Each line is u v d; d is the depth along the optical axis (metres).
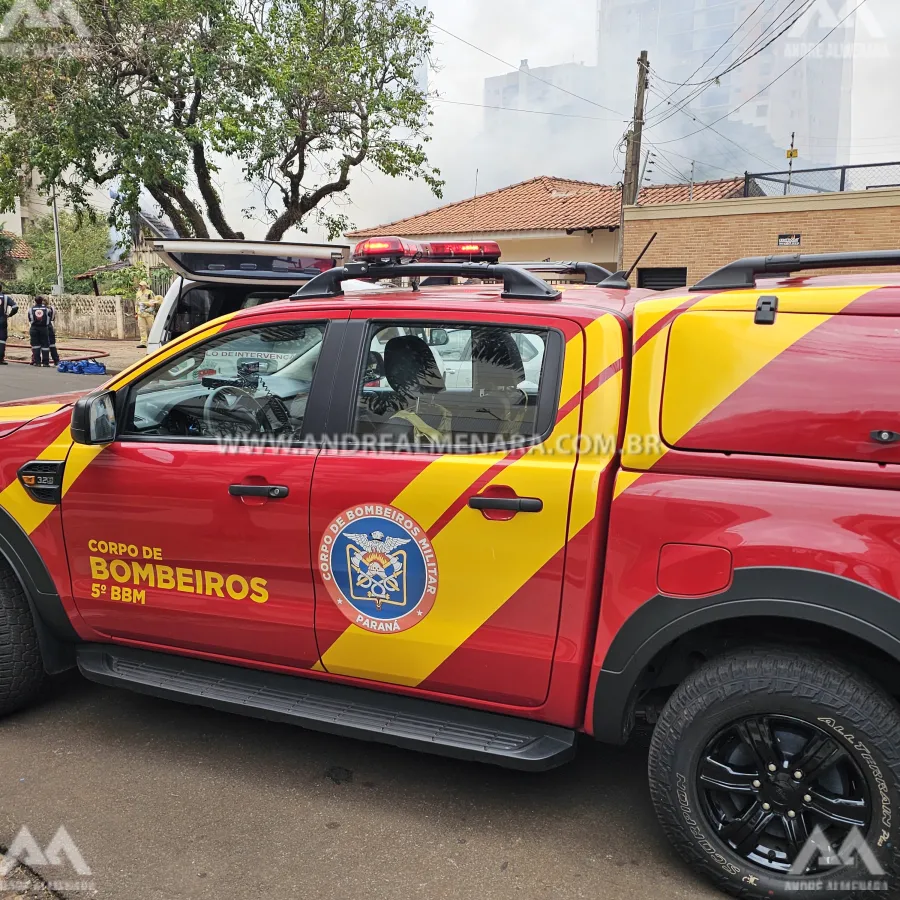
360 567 2.57
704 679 2.24
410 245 2.94
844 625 2.02
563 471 2.34
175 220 16.22
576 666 2.37
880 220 15.12
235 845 2.52
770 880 2.20
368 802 2.77
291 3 14.83
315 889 2.33
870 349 2.07
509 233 20.66
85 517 2.98
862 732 2.05
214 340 2.90
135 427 3.00
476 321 2.54
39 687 3.32
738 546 2.12
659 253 17.33
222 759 3.04
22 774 2.92
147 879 2.36
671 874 2.41
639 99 17.08
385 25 15.40
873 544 2.00
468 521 2.42
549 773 2.97
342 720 2.67
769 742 2.17
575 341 2.41
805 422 2.11
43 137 13.77
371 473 2.54
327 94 14.67
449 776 2.94
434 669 2.55
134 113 13.86
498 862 2.46
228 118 13.96
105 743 3.15
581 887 2.35
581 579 2.32
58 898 2.29
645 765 3.04
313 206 16.75
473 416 2.52
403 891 2.32
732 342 2.20
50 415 3.15
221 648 2.89
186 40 14.07
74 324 25.61
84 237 36.97
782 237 16.03
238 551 2.74
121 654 3.16
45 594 3.10
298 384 2.79
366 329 2.70
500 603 2.42
